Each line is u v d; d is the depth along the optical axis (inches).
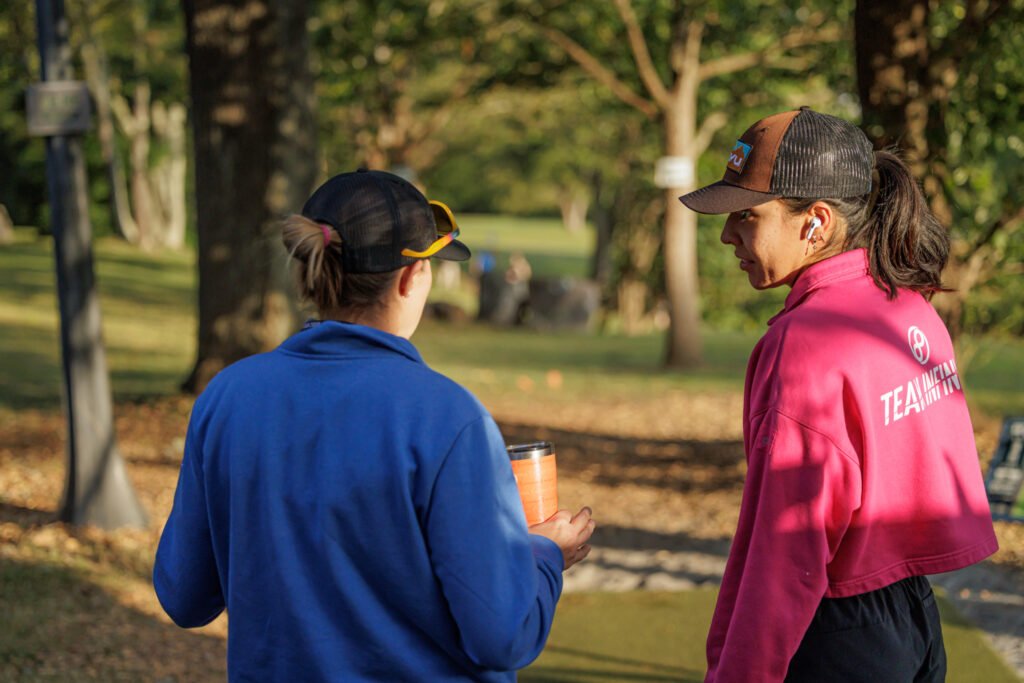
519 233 2874.0
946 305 262.4
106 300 821.9
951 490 81.5
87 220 233.5
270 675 66.0
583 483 330.0
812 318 79.0
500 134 1134.4
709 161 731.4
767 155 81.5
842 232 83.0
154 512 252.4
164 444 342.3
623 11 588.7
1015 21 233.0
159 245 1389.0
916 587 83.0
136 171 1346.0
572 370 614.5
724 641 80.0
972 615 193.2
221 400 68.9
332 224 67.8
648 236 1088.2
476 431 64.9
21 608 185.0
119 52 1230.3
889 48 231.3
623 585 224.8
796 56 622.2
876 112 234.1
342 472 64.0
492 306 1069.8
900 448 79.4
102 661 167.9
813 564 75.9
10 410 398.9
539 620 65.6
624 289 1107.3
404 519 63.4
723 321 875.4
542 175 1525.6
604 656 181.9
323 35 622.5
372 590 64.7
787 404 77.1
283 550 64.9
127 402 407.5
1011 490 233.5
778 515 76.4
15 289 785.6
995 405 450.9
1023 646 177.0
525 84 698.2
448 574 62.8
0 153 1315.2
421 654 65.3
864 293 81.7
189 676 166.4
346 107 855.7
